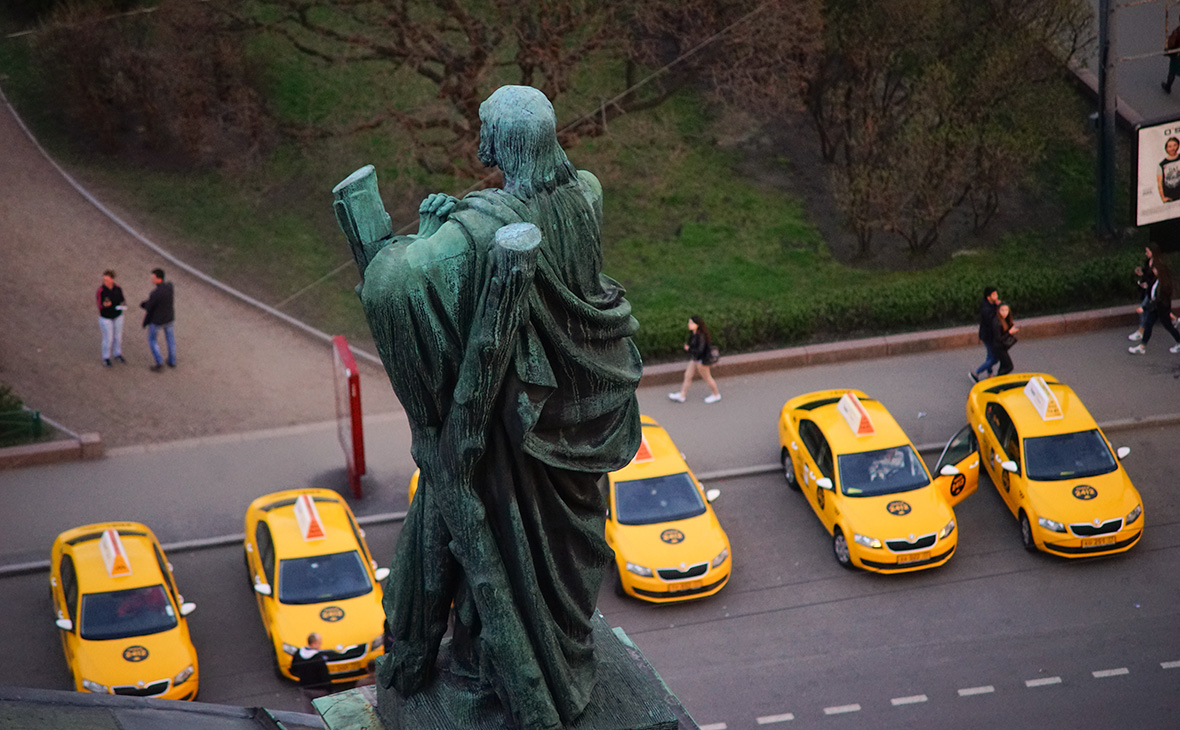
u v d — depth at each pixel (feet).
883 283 128.47
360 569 88.94
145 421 113.50
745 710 85.35
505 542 23.80
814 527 101.55
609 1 124.88
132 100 139.03
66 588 87.51
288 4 121.90
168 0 135.85
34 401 114.52
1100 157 130.41
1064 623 92.07
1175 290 129.18
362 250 24.48
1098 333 123.65
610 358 23.99
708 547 92.99
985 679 87.40
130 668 82.53
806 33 132.05
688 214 135.64
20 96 142.51
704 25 130.21
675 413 114.93
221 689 86.89
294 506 92.89
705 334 112.37
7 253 129.59
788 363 120.26
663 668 88.79
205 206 135.13
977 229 134.51
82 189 136.15
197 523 102.78
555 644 24.41
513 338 22.34
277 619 85.97
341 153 136.26
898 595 94.89
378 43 121.80
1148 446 110.63
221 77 137.80
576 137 127.54
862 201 129.80
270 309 126.62
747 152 141.18
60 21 138.51
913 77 136.87
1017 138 132.77
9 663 89.86
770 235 133.90
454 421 22.82
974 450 99.40
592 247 23.56
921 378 118.52
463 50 133.49
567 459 23.68
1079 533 95.55
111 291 116.37
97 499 105.09
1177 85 145.18
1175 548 99.19
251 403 115.96
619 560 92.84
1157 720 83.56
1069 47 146.30
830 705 85.56
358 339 124.77
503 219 22.49
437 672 26.35
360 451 102.42
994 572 96.94
